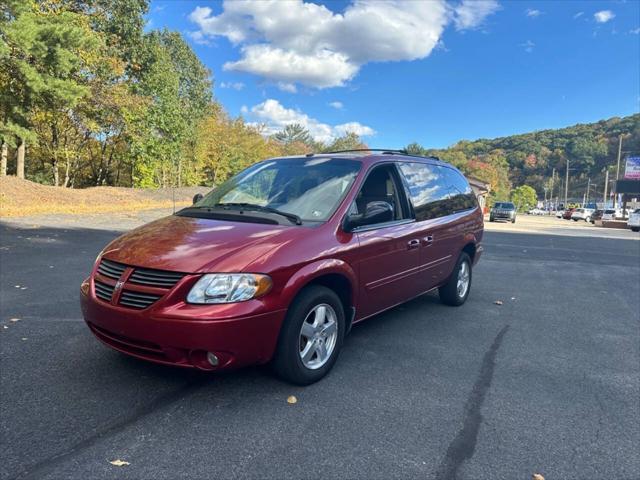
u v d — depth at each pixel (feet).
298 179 14.76
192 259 10.48
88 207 65.31
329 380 12.46
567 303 22.81
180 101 128.77
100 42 71.51
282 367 11.46
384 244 14.25
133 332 10.34
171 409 10.50
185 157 138.92
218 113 169.07
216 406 10.72
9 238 36.78
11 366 12.48
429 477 8.49
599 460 9.27
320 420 10.31
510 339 16.63
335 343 12.63
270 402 11.02
